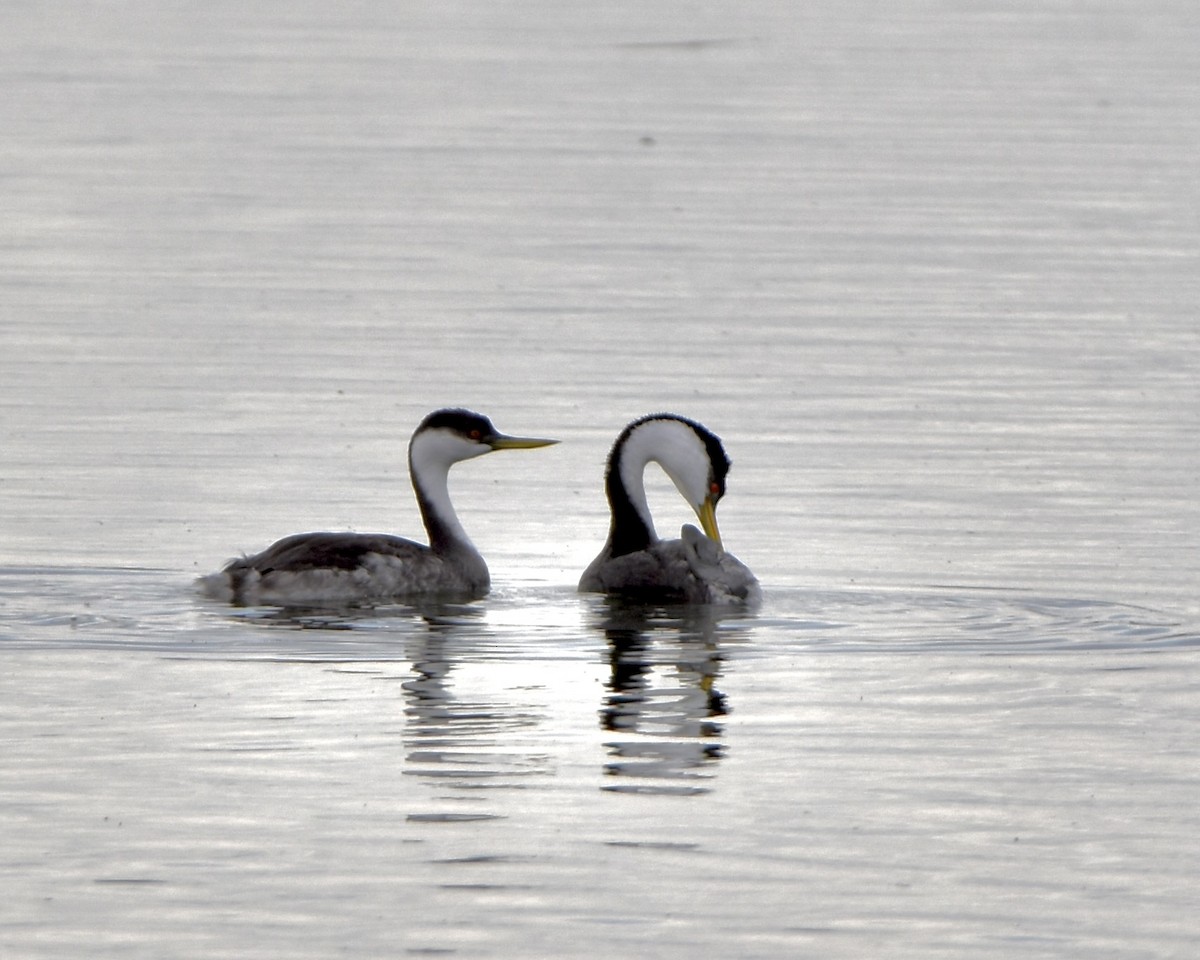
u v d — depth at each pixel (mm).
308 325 27094
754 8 70250
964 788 11219
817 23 65812
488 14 67812
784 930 9414
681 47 59656
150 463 19953
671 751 11750
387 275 30625
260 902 9641
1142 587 15875
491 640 14227
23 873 9961
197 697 12688
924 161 41562
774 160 41688
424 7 70000
